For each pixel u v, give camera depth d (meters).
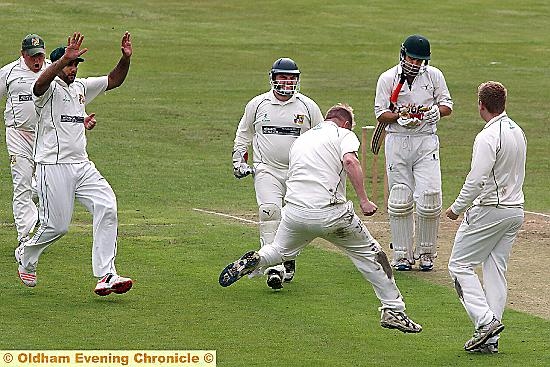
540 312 33.03
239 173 36.03
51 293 34.09
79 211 50.28
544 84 95.25
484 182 27.75
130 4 132.38
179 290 34.84
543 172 62.66
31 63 39.12
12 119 39.38
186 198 54.34
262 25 124.94
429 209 38.84
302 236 29.08
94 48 106.06
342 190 28.83
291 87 35.22
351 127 29.84
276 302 33.53
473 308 28.08
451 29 125.69
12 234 44.22
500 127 28.05
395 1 143.50
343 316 31.94
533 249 42.50
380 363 27.16
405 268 39.44
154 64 100.75
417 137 39.09
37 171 32.81
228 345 28.56
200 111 80.94
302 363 27.00
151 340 28.88
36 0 128.38
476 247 28.47
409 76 38.66
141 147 68.31
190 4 136.00
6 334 29.20
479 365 27.05
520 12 137.88
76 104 32.84
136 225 46.53
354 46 114.06
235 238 43.81
